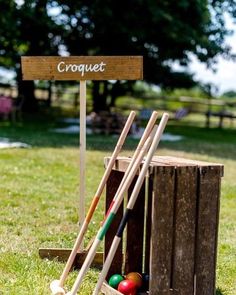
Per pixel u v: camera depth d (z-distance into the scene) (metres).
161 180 3.78
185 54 20.55
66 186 8.36
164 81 22.28
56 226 6.12
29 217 6.44
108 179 4.29
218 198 3.94
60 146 12.88
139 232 4.41
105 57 4.70
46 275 4.48
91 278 4.50
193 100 26.95
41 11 18.64
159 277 3.85
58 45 20.81
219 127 22.56
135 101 30.48
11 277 4.41
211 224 3.93
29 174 9.19
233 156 13.11
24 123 19.11
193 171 3.85
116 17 18.53
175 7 18.55
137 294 4.13
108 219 3.82
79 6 18.75
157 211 3.80
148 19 18.42
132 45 19.81
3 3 17.86
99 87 22.14
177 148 14.11
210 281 3.97
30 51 21.03
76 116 22.77
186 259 3.89
